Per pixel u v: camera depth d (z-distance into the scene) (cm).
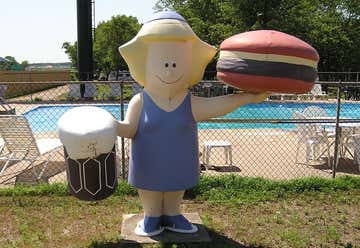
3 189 629
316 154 901
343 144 864
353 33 3488
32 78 3438
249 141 1073
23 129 698
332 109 1822
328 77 3011
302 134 876
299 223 527
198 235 473
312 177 686
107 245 456
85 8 2328
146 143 437
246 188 646
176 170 435
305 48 395
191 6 3356
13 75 3281
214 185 649
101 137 389
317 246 465
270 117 1614
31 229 501
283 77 389
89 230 501
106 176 422
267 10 2594
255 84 394
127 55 434
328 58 3378
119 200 602
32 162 716
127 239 462
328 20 3353
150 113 435
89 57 2369
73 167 418
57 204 587
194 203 598
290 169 805
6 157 752
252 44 389
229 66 402
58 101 2017
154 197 462
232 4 2675
